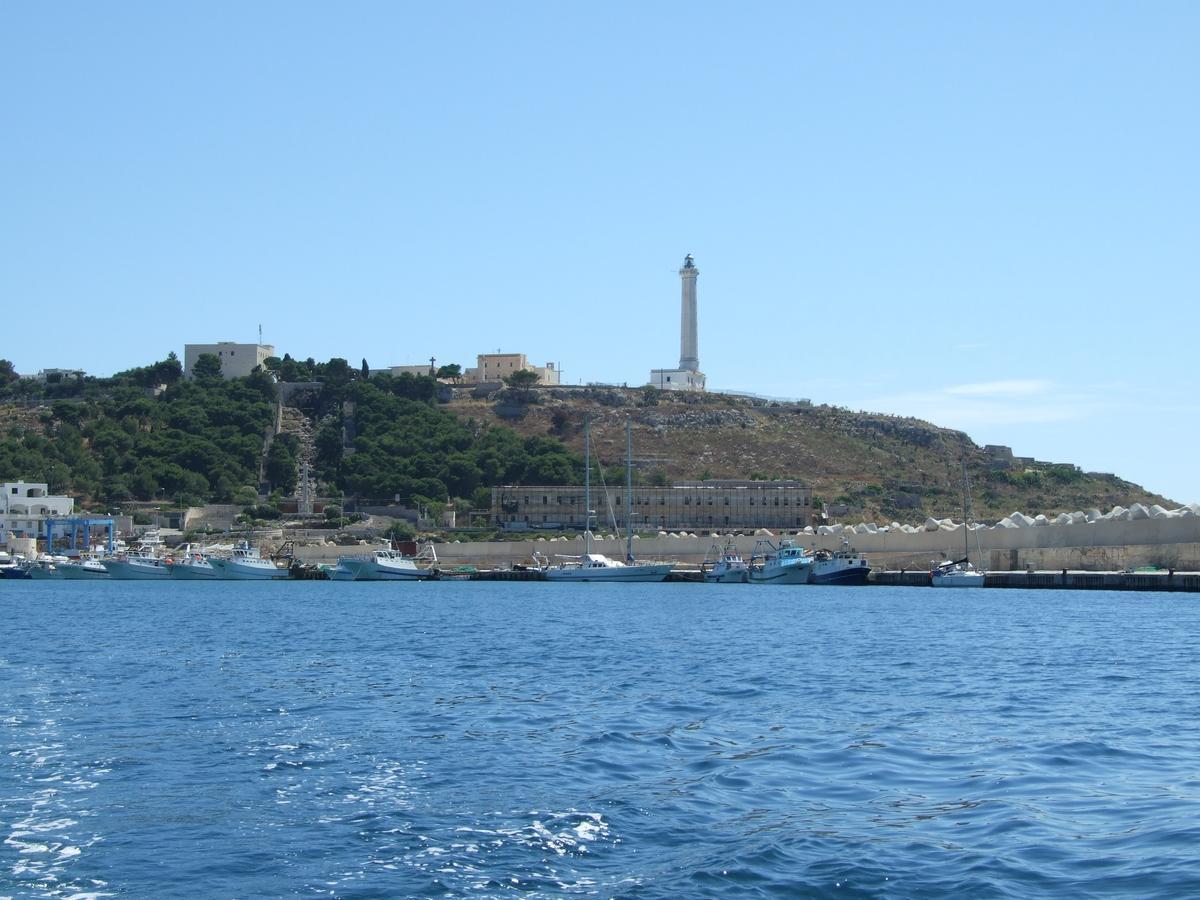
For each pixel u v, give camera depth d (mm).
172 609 154875
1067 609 144000
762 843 34969
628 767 46000
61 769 46344
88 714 60469
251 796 41750
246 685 72562
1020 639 103625
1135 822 36875
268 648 98062
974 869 32406
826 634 110312
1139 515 191500
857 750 49188
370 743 51625
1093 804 39438
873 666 82250
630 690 69188
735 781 43344
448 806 40031
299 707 62781
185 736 53625
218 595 192125
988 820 37406
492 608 155000
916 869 32594
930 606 152500
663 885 31641
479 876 32656
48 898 31422
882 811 38844
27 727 56250
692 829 36812
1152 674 76750
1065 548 197375
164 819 38719
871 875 32094
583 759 47531
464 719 58250
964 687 70375
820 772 44875
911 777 43906
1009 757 47500
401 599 178750
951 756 47844
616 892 31203
